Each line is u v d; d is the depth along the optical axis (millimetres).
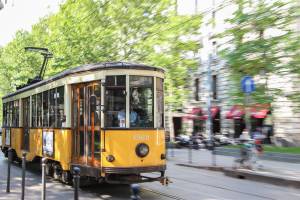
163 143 12164
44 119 15773
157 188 13297
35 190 12883
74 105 13180
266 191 12992
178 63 27766
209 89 34344
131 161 11500
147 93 11961
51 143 14797
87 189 13047
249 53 18312
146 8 26922
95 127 12000
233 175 16422
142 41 27062
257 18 18266
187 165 20422
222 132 35656
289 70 18391
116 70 11719
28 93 18266
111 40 27266
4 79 51562
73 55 28312
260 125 30375
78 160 12797
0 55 53500
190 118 38344
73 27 28234
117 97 11703
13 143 21031
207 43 35406
